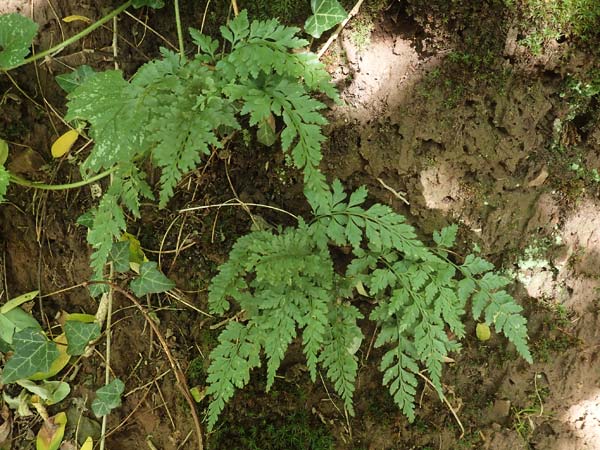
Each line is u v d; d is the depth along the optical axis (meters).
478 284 1.75
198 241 1.97
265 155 1.89
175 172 1.41
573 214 1.86
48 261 2.05
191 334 2.00
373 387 1.98
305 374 1.97
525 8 1.65
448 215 1.90
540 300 1.94
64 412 2.05
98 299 2.05
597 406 1.94
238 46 1.57
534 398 1.96
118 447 2.06
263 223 1.92
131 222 1.98
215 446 1.96
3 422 2.02
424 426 1.97
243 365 1.62
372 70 1.82
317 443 1.97
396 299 1.69
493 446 1.97
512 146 1.82
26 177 1.98
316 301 1.64
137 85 1.54
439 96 1.80
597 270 1.90
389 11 1.77
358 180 1.90
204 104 1.50
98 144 1.51
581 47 1.68
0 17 1.74
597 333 1.92
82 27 1.92
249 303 1.66
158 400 2.03
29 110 1.94
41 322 2.05
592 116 1.78
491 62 1.75
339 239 1.70
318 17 1.72
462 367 1.98
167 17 1.88
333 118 1.85
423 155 1.85
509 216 1.88
